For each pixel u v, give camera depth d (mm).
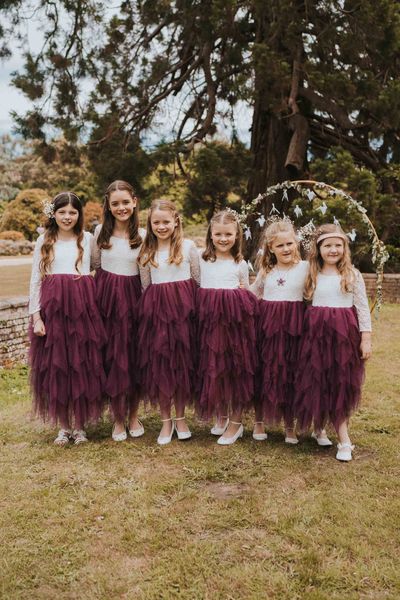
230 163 10992
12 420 4008
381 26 9133
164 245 3391
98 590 2047
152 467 3072
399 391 4496
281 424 3822
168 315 3301
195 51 12336
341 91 9188
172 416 4004
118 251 3406
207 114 11391
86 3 11758
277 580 2068
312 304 3270
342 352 3117
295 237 3344
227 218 3344
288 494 2736
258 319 3393
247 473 2979
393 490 2764
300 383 3221
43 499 2717
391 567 2137
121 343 3377
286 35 9438
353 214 8609
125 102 12391
